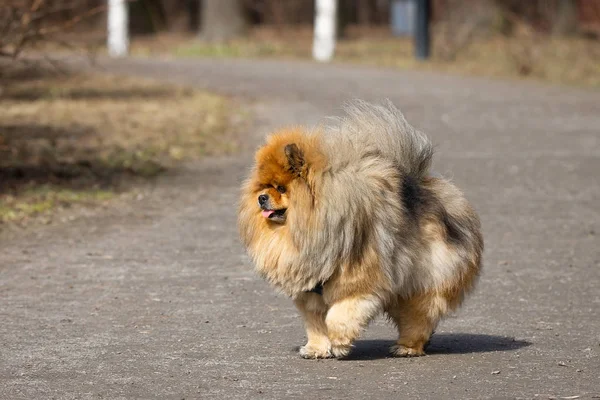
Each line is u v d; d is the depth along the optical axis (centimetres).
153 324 917
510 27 4250
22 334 880
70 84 2966
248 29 4969
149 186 1639
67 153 1855
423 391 721
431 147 838
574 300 1022
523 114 2522
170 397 708
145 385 737
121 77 3259
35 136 2012
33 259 1179
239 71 3609
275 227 767
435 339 879
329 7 4269
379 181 773
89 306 980
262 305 991
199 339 868
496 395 712
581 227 1382
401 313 816
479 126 2306
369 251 761
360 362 801
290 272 761
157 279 1091
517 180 1703
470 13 4275
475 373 769
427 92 2955
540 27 4397
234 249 1238
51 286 1058
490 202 1535
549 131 2248
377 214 764
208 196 1567
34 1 1723
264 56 4394
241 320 934
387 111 824
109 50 4331
